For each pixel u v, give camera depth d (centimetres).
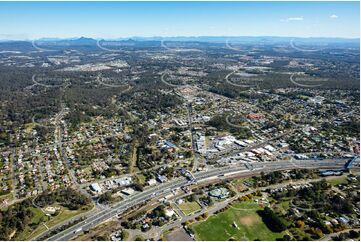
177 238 14938
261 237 15112
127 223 15775
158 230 15425
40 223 15925
